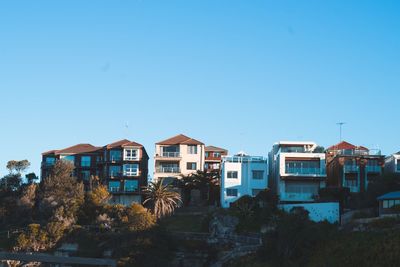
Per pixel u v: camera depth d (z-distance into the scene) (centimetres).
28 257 4647
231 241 8619
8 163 11950
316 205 8650
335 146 11888
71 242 8819
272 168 11306
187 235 8906
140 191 11556
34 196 10612
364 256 6562
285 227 7438
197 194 11300
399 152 10556
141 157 11931
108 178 11806
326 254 6950
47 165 12494
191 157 12125
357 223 7369
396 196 7688
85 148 12950
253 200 9462
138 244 8206
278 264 7250
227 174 10612
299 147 11075
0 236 9212
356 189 10200
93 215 9725
